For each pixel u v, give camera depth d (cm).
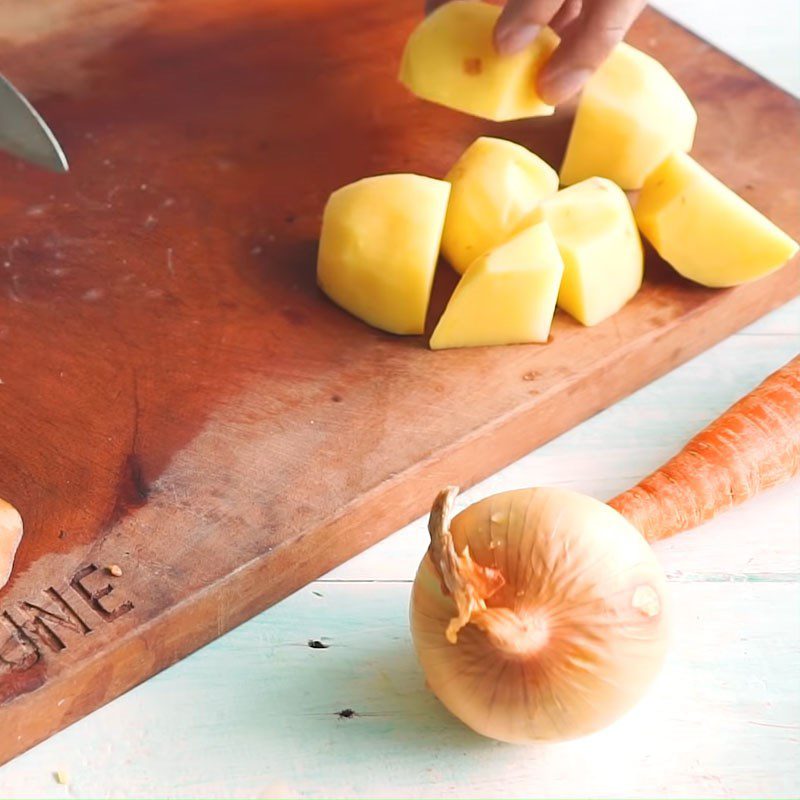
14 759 62
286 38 84
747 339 75
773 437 69
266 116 80
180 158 78
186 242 75
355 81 83
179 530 65
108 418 68
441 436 68
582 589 59
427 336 72
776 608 66
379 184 71
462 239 73
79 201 76
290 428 68
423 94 75
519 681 59
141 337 71
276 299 73
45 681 61
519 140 80
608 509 61
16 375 69
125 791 61
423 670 62
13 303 72
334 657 65
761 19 92
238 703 63
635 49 79
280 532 65
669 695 64
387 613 66
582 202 72
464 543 60
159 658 64
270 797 61
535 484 70
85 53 82
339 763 62
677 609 66
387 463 67
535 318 70
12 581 63
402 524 68
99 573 63
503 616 58
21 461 66
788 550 68
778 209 77
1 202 75
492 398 69
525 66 74
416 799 61
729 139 81
